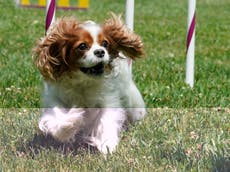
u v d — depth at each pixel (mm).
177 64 15891
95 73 7902
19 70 14102
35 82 12594
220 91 12414
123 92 8859
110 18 8414
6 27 22672
